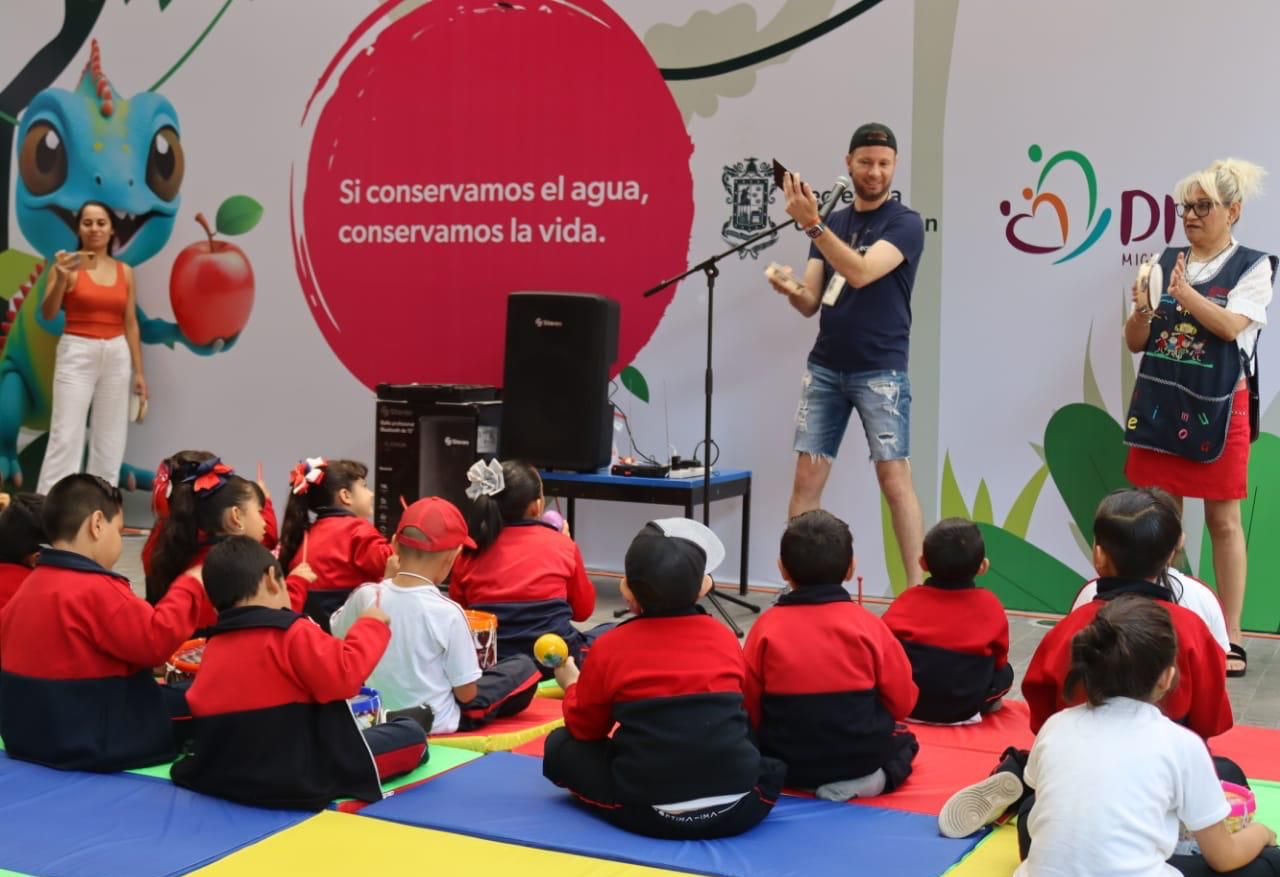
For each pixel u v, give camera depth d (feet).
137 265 22.44
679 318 19.12
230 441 22.07
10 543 10.92
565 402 18.15
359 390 21.17
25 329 23.04
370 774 9.24
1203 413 14.37
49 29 22.71
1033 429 17.30
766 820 8.95
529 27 19.69
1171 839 6.66
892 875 7.95
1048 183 17.01
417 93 20.44
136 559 20.25
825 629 9.24
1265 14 15.87
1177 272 14.14
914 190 17.69
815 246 16.35
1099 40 16.65
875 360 15.94
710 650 8.60
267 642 9.02
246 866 8.00
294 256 21.40
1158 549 8.41
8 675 10.02
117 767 9.81
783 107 18.30
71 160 22.67
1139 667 6.77
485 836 8.58
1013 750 9.03
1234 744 11.25
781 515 18.72
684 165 18.92
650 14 18.94
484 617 11.83
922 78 17.52
